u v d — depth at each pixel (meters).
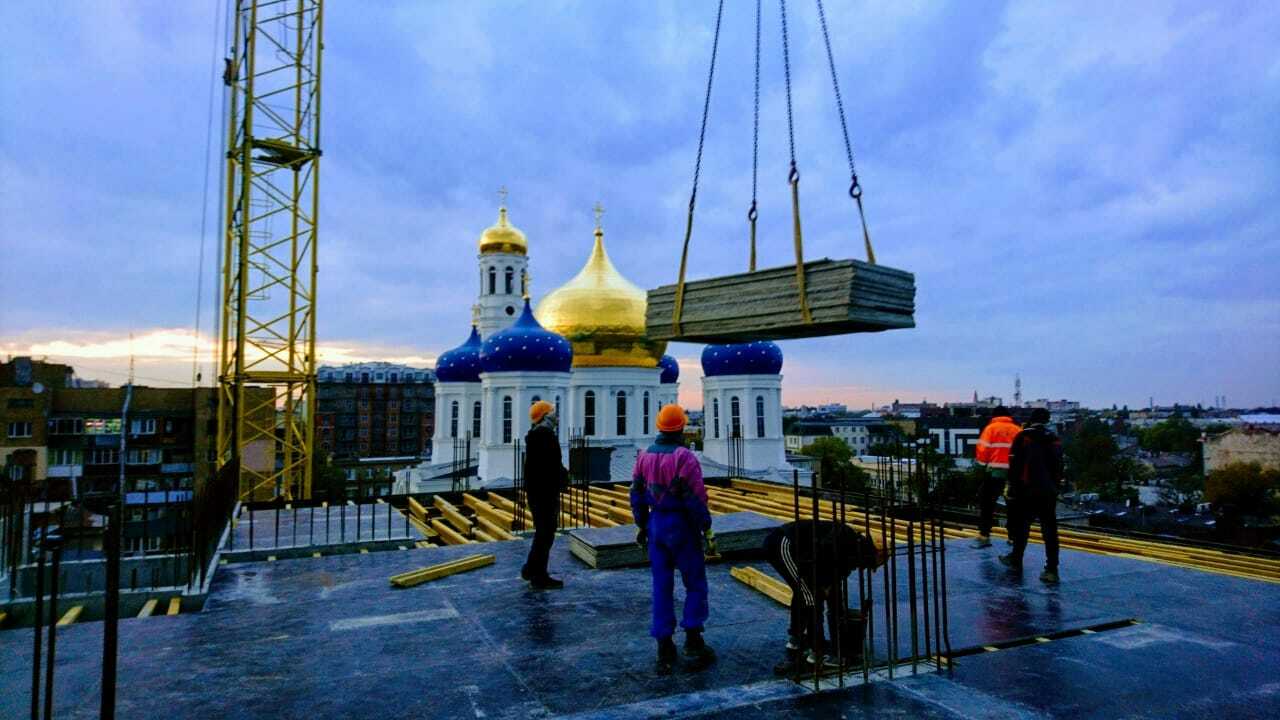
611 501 15.70
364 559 8.94
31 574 8.51
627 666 5.13
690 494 5.12
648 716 4.20
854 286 4.94
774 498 16.56
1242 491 75.69
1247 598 6.89
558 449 7.62
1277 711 4.32
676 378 50.50
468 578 7.92
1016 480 7.88
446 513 15.44
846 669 4.94
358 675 5.01
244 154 30.33
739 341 6.39
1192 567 8.85
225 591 7.41
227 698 4.63
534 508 7.48
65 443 46.62
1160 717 4.22
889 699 4.43
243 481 30.52
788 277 5.40
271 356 31.41
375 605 6.84
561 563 8.64
